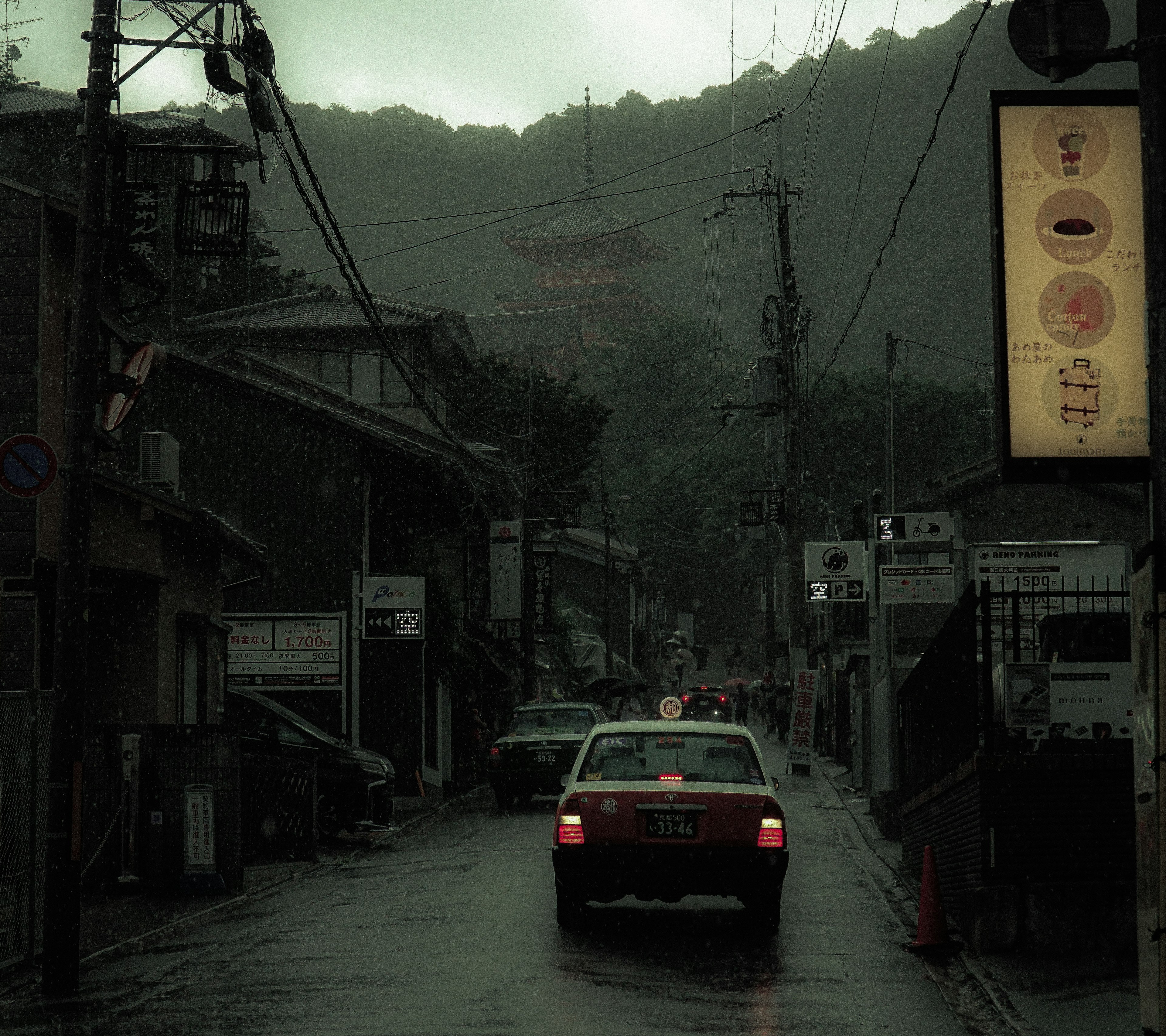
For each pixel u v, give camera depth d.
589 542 67.56
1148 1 6.52
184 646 18.98
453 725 31.58
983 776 10.01
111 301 15.33
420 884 14.34
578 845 10.91
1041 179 8.73
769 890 10.91
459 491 30.20
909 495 69.00
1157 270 6.38
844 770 32.16
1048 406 8.59
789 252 36.16
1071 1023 7.73
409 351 36.91
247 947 10.70
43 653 14.18
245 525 26.56
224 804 13.99
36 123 29.81
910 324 102.00
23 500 13.91
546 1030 7.44
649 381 87.88
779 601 79.31
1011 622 13.55
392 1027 7.54
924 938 10.20
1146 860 6.40
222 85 12.57
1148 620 6.38
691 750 11.66
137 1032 7.68
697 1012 8.03
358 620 26.09
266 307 38.25
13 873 10.12
